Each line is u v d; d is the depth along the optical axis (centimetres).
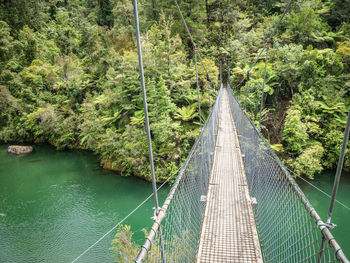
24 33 2430
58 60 2177
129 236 552
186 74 1485
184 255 205
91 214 939
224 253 236
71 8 3359
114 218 909
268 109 1406
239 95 1505
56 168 1418
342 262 103
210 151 482
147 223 871
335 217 838
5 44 2256
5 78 2139
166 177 1142
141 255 118
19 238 801
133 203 1016
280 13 2089
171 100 1335
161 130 1148
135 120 1255
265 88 1348
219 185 383
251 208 313
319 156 1106
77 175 1303
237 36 1958
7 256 720
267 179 288
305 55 1344
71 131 1739
